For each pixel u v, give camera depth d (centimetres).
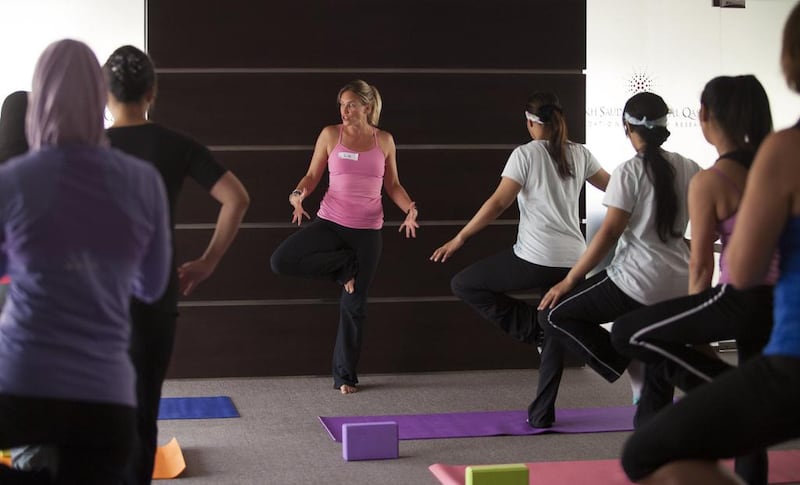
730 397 221
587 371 673
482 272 512
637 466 239
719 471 231
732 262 227
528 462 448
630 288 419
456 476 420
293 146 652
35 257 211
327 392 609
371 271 609
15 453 367
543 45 670
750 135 343
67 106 219
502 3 665
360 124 600
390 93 659
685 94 718
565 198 503
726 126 346
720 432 223
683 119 719
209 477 426
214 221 644
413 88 660
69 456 218
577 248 504
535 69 671
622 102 711
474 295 516
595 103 708
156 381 316
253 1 646
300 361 655
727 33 720
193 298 647
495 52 666
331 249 604
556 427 513
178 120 645
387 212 659
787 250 221
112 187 220
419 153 660
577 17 674
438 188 662
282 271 605
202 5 643
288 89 650
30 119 222
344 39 654
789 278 219
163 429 514
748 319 329
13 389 209
